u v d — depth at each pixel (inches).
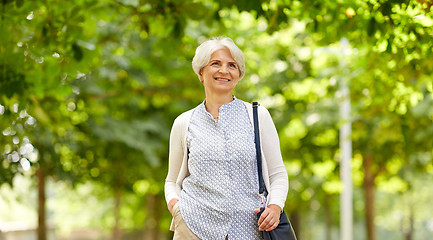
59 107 501.0
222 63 191.2
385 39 315.9
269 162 191.9
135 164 685.9
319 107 705.6
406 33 313.0
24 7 339.3
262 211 186.5
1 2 332.5
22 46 350.6
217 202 185.6
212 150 187.0
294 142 801.6
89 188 1101.7
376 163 770.2
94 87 589.3
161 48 393.1
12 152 502.3
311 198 1054.4
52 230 1672.0
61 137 589.6
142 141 634.2
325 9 328.8
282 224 187.3
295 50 668.7
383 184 904.3
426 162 702.5
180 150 196.2
